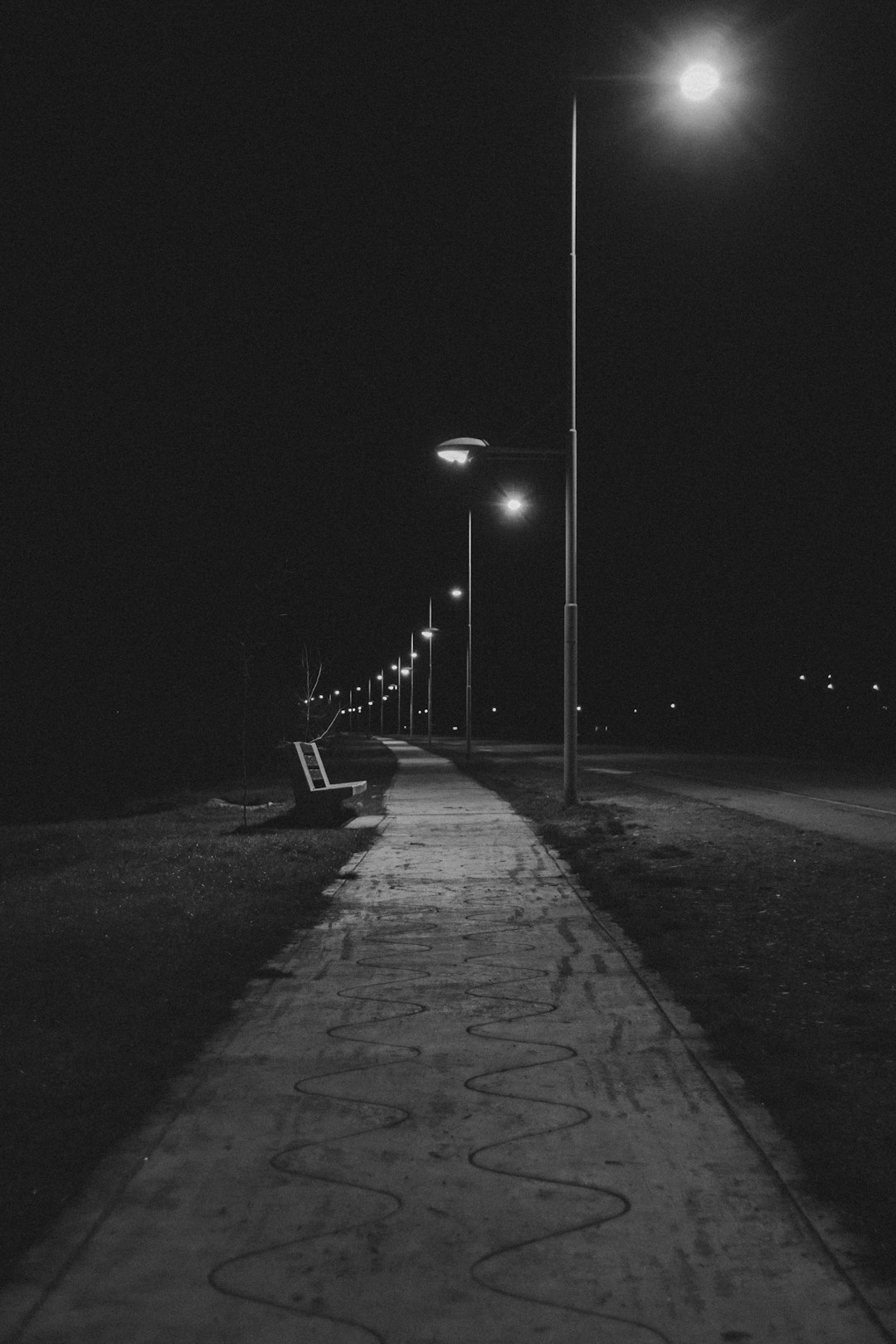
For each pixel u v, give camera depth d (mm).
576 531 22234
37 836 18344
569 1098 5359
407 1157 4641
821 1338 3338
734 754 52469
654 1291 3590
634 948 8828
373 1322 3408
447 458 22562
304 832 17953
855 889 11344
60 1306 3498
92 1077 5523
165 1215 4105
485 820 20016
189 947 8602
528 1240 3918
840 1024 6480
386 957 8562
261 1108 5230
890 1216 4055
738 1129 4941
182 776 36156
